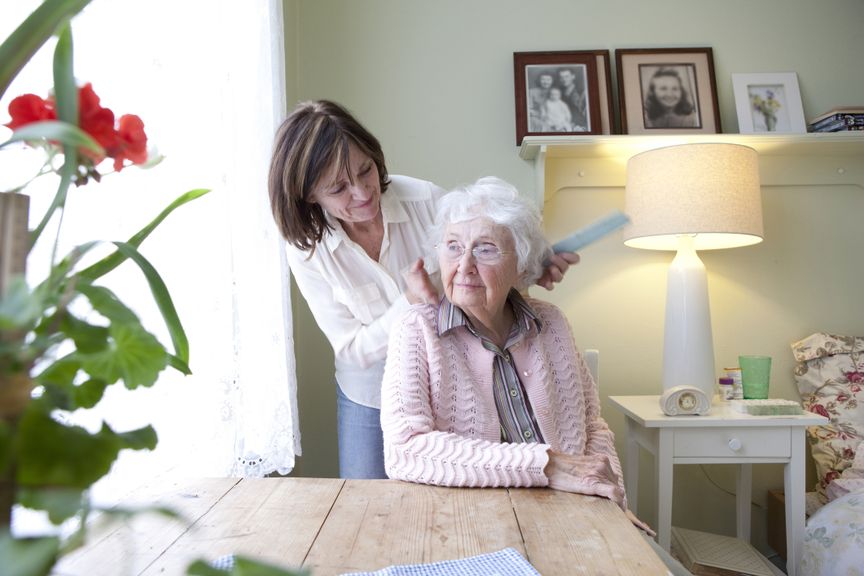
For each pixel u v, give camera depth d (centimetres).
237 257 162
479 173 242
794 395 240
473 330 128
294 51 235
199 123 142
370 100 241
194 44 140
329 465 239
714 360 224
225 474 148
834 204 242
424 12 242
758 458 194
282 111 195
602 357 242
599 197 239
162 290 53
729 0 245
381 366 167
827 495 206
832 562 168
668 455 194
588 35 244
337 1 241
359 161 139
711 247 229
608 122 239
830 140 221
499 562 78
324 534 88
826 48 245
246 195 165
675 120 239
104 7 108
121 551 82
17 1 85
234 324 151
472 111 242
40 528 80
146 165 57
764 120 239
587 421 135
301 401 239
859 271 241
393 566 77
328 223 152
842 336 233
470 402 123
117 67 112
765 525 242
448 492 105
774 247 242
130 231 115
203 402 143
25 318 34
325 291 162
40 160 90
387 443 117
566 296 243
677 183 203
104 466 40
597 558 80
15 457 36
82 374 53
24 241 43
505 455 106
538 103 239
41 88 92
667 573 76
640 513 242
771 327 242
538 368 127
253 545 84
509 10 243
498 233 119
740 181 203
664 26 245
